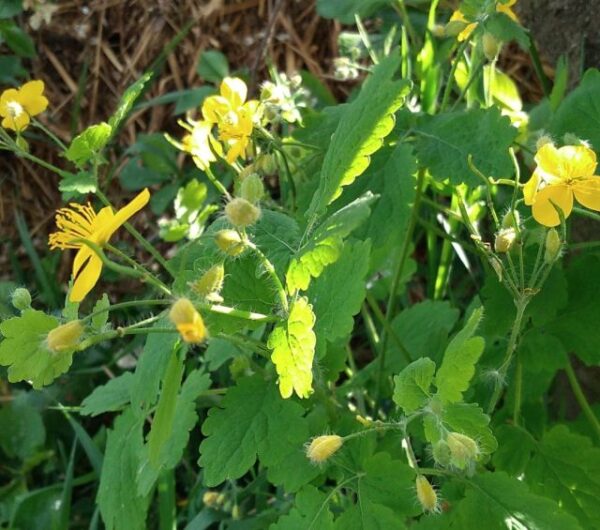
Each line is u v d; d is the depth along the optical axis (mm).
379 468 225
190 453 442
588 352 264
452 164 250
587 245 278
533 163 314
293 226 239
